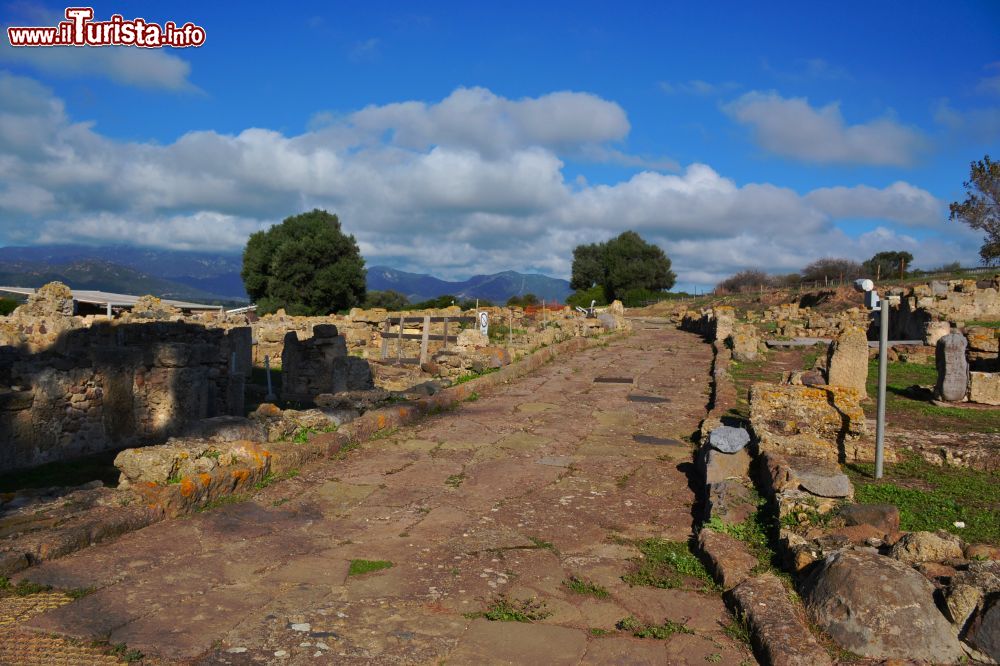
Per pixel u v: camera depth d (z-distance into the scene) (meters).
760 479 6.92
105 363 11.52
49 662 3.62
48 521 5.40
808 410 8.38
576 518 6.47
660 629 4.15
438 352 17.69
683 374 16.91
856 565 4.10
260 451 7.42
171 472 6.38
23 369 10.33
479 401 13.08
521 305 50.75
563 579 4.98
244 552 5.40
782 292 54.72
